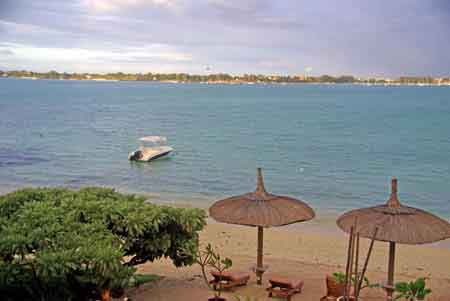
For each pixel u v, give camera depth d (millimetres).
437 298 12375
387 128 70750
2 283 7402
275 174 35812
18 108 116312
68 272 7559
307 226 21156
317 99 172125
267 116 93875
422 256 16797
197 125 75938
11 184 32469
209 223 21219
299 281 11781
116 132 66000
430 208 26109
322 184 32094
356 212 10500
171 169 37938
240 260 15602
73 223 8711
